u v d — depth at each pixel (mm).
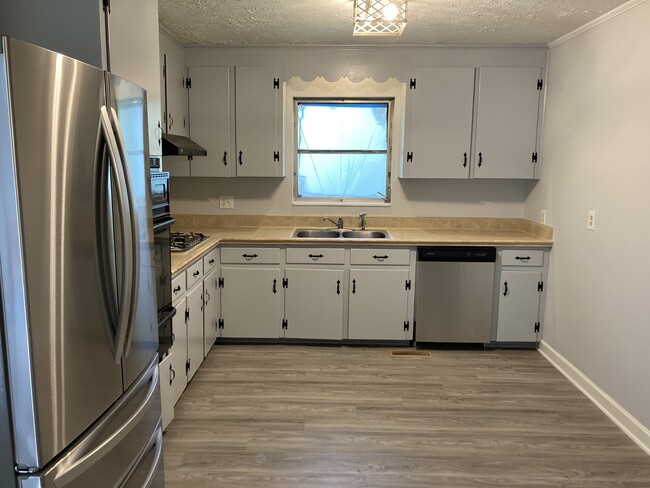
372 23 2781
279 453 2379
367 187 4246
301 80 4027
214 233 3918
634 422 2537
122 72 1953
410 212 4230
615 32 2795
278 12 2939
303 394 3004
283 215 4250
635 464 2312
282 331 3795
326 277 3719
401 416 2746
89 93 1326
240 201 4242
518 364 3504
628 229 2637
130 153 1597
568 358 3303
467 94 3787
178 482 2154
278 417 2723
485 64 3781
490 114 3793
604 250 2875
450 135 3840
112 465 1483
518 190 4172
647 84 2490
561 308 3418
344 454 2379
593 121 3033
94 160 1349
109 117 1420
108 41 1805
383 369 3391
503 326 3730
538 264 3654
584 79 3150
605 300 2852
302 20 3107
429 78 3785
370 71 3834
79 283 1286
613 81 2807
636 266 2559
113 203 1449
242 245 3697
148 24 2270
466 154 3854
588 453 2398
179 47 3678
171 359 2551
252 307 3766
